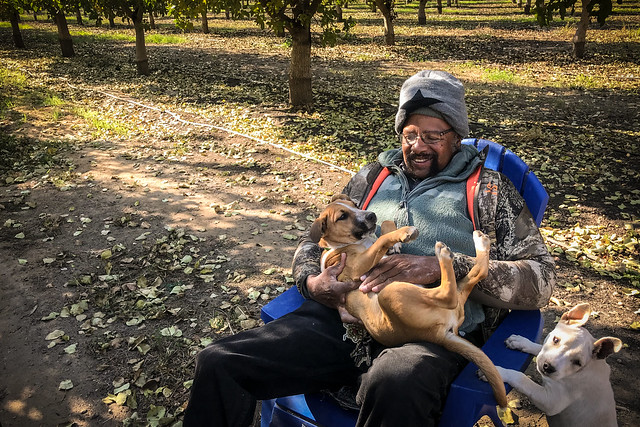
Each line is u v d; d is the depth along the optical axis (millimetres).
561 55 17312
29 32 29828
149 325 3924
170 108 10766
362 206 2818
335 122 9266
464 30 26734
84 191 6438
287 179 6691
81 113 10398
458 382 2043
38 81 13992
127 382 3361
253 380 2215
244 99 11430
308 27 9969
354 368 2357
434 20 33938
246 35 26938
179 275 4566
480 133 8617
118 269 4676
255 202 6020
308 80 10312
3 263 4824
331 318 2404
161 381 3354
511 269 2273
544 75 14047
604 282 4324
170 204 5992
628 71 14203
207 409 2166
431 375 1961
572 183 6422
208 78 14125
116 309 4113
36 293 4348
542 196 2771
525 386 2125
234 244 5051
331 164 7141
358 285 2357
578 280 4352
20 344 3754
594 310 3957
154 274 4582
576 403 2240
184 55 19031
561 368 2170
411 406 1919
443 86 2559
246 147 8016
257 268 4637
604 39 21109
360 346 2305
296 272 2646
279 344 2256
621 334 3674
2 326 3959
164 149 8141
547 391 2178
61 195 6336
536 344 2236
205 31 28609
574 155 7395
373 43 22000
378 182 2818
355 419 2234
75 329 3895
